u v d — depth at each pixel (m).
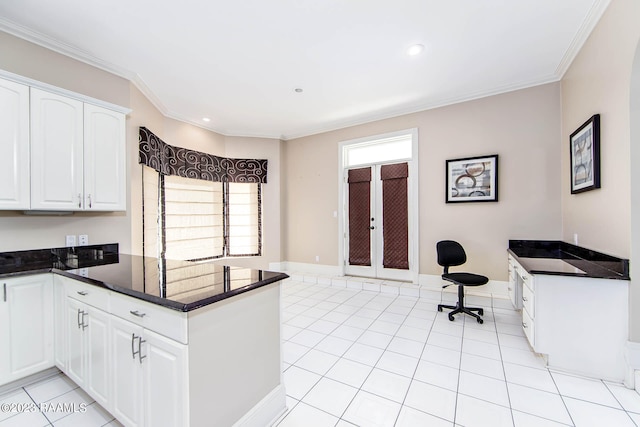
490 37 2.57
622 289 2.00
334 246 5.07
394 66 3.06
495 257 3.65
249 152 5.35
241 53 2.78
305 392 1.94
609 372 2.03
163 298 1.31
